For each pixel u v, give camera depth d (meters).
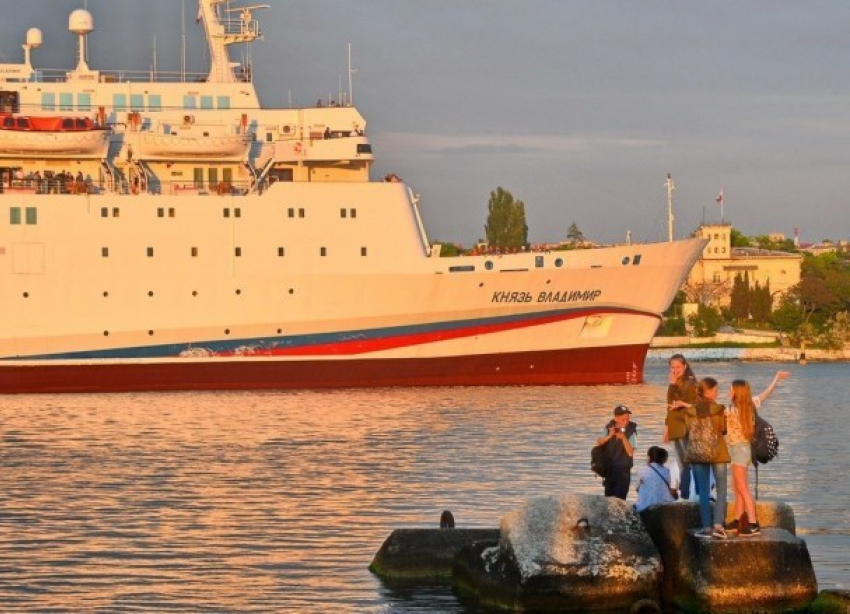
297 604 31.73
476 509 43.97
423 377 98.38
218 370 97.06
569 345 99.38
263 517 42.75
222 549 37.75
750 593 29.77
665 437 32.25
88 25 105.69
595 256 98.38
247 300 97.12
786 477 52.41
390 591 32.91
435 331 98.00
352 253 97.56
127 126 101.31
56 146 99.00
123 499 46.38
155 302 96.88
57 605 31.67
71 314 96.50
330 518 42.56
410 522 41.81
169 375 96.94
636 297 99.62
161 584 33.62
